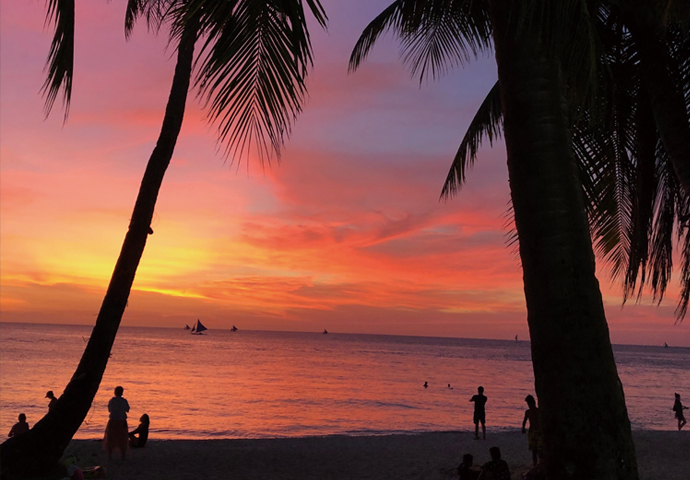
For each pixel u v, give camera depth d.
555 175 3.56
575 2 3.60
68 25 3.28
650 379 87.31
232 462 13.02
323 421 32.22
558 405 3.30
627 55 7.29
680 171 5.69
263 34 3.19
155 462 12.47
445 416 36.31
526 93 3.68
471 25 7.29
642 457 14.55
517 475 11.25
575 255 3.46
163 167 10.34
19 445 8.95
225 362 91.69
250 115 3.20
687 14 5.77
